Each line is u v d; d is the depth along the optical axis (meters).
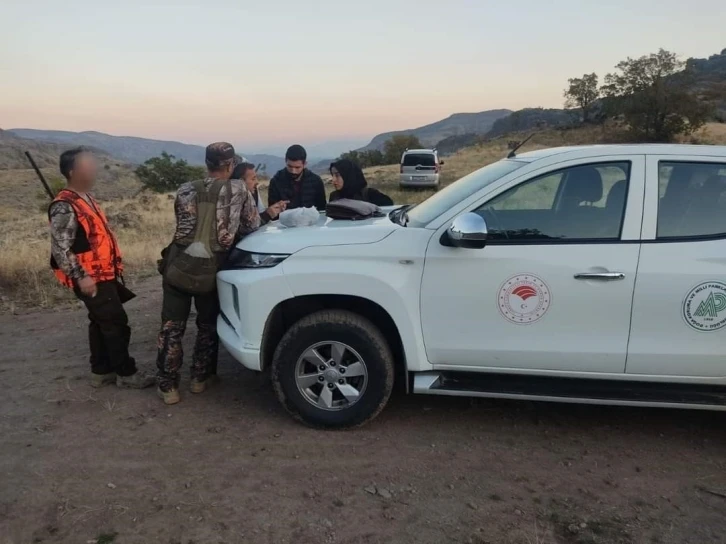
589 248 3.43
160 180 36.22
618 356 3.48
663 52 58.31
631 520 2.96
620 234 3.45
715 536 2.85
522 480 3.29
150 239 11.88
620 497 3.16
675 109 56.47
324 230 3.82
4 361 5.02
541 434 3.82
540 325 3.50
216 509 2.98
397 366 4.20
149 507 2.99
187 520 2.89
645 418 4.07
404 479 3.28
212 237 3.98
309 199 5.72
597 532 2.86
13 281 7.59
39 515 2.91
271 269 3.69
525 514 2.99
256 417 4.01
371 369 3.67
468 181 4.11
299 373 3.77
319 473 3.32
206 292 4.07
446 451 3.59
